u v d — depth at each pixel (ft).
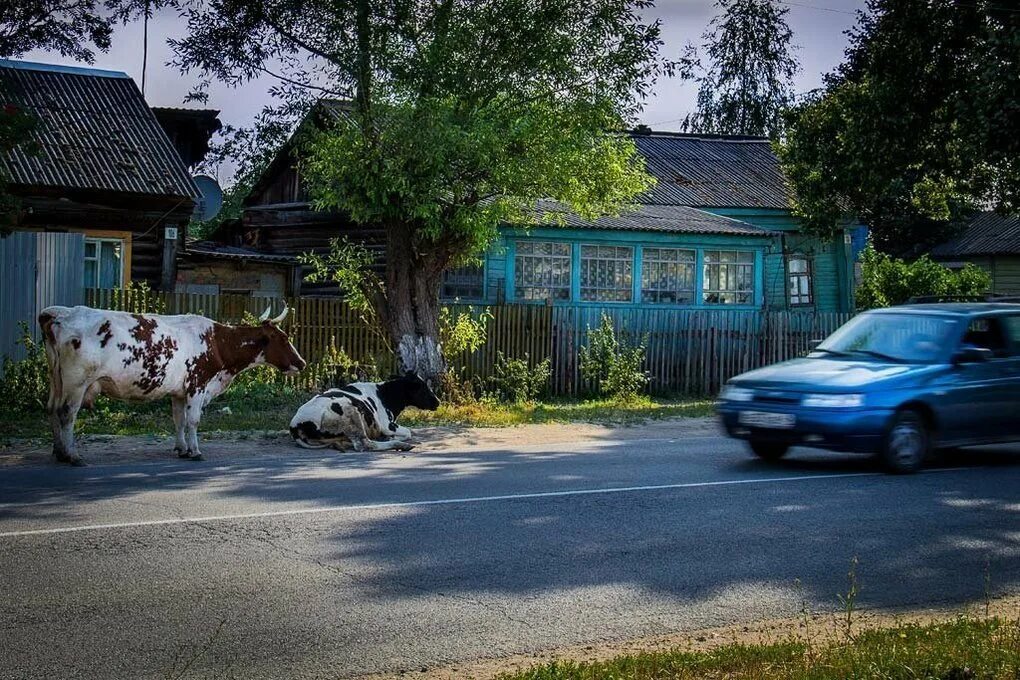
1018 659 16.69
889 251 145.89
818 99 86.53
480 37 57.06
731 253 84.53
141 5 57.57
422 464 37.93
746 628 19.60
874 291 104.06
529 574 22.59
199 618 19.04
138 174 69.26
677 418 57.98
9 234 49.83
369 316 62.13
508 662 17.54
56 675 16.21
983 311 39.52
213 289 78.69
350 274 59.88
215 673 16.53
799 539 26.32
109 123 74.08
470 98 56.95
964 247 144.25
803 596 21.68
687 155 107.45
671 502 30.48
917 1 68.39
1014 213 76.23
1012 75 59.62
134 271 69.82
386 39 55.36
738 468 37.40
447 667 17.21
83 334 35.65
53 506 27.96
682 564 23.76
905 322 39.45
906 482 34.65
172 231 69.97
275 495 30.32
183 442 38.40
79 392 35.91
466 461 38.96
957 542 26.45
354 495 30.60
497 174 55.31
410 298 60.44
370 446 42.06
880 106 71.77
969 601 21.71
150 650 17.39
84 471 34.58
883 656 16.84
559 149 56.44
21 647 17.35
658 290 81.61
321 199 60.23
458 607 20.24
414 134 53.06
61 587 20.62
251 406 54.49
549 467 37.29
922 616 20.58
